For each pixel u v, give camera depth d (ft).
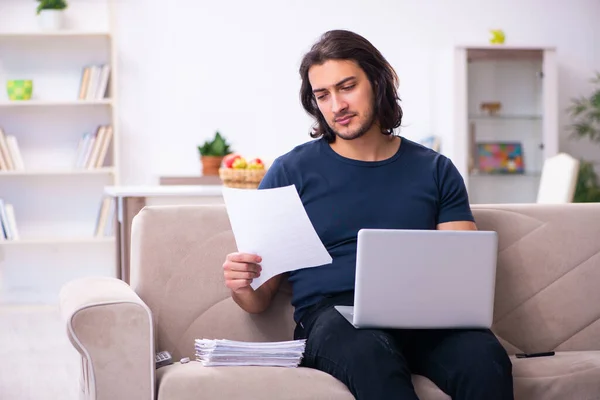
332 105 7.09
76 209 20.51
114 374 6.06
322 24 20.99
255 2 20.75
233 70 20.76
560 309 7.93
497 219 7.96
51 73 20.22
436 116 21.33
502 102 20.48
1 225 18.99
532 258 7.95
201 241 7.60
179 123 20.68
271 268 6.59
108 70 19.51
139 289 7.45
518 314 7.88
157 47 20.54
